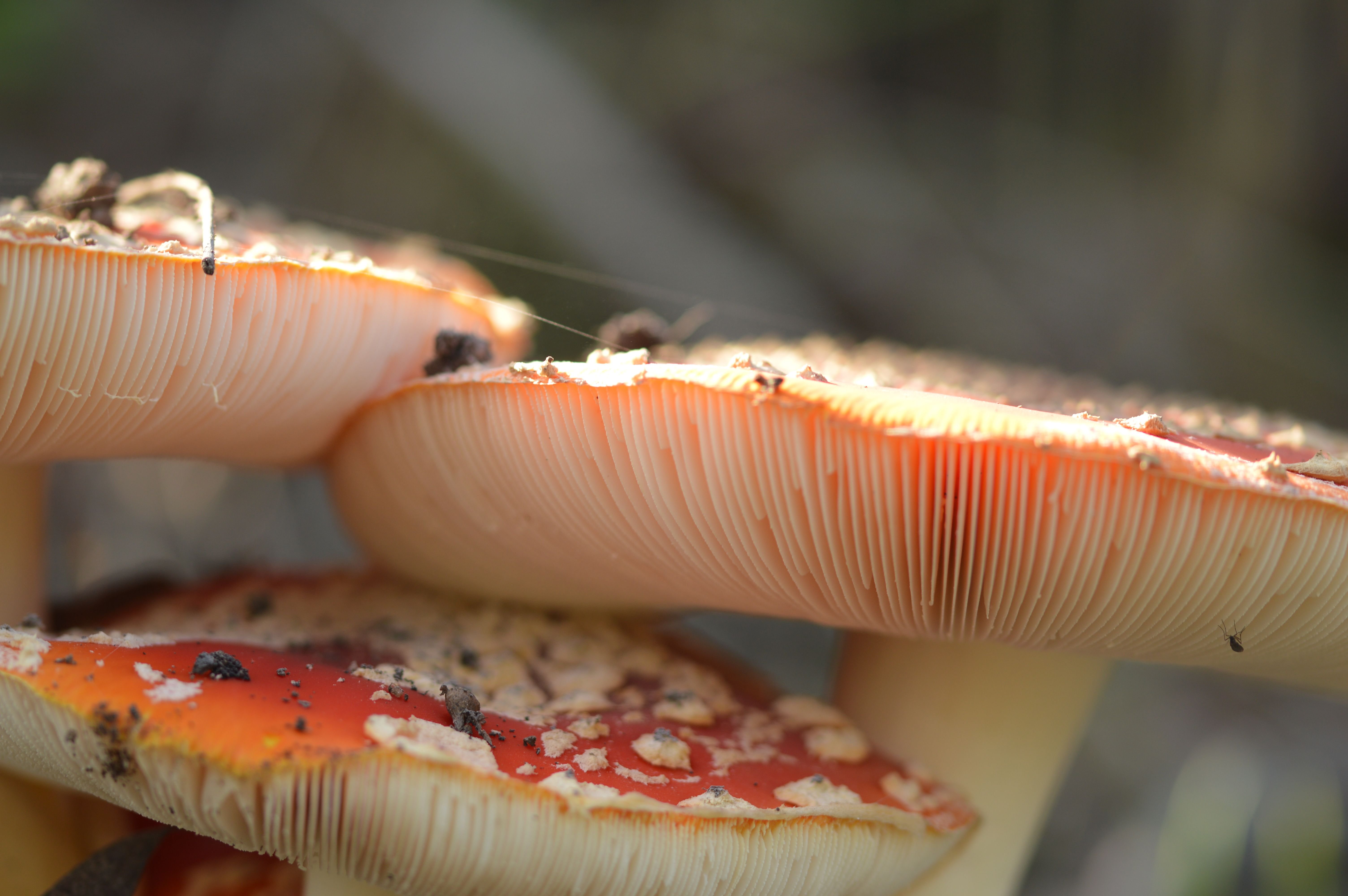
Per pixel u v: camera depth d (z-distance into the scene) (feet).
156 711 0.96
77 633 1.03
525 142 2.17
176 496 1.69
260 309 1.01
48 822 1.09
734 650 1.86
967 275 2.37
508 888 0.98
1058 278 2.38
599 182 2.21
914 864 1.05
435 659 1.07
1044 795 1.12
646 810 0.97
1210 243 2.39
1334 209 2.42
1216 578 0.99
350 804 0.96
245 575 1.18
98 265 0.97
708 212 2.35
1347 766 1.82
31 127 1.98
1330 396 2.38
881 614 1.05
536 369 1.01
